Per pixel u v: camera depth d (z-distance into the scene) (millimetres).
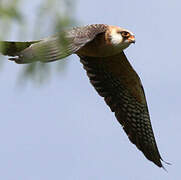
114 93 13461
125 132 13719
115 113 13570
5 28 4160
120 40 12008
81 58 12898
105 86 13320
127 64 12812
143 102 13641
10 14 4152
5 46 4691
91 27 10875
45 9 4160
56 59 4621
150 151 13852
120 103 13594
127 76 13188
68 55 4902
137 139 13812
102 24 11961
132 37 12078
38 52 5664
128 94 13523
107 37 11891
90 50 12188
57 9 4176
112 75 13211
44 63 4520
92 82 13164
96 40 11953
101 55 12227
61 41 4977
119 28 12078
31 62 4758
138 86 13391
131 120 13766
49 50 5531
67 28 4223
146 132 13852
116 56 12609
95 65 13023
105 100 13391
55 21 4184
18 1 4164
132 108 13703
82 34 9828
